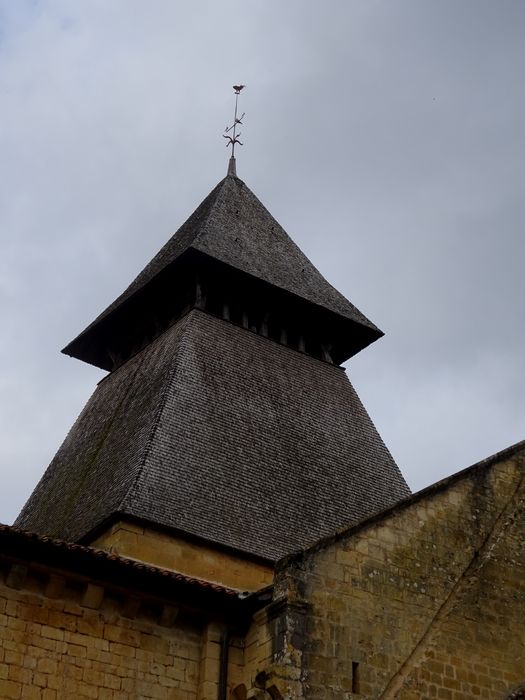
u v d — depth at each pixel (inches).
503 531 930.7
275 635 802.2
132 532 1063.6
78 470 1331.2
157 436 1181.7
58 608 806.5
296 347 1517.0
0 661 765.9
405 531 881.5
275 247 1594.5
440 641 845.2
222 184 1692.9
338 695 780.6
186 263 1435.8
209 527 1120.8
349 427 1428.4
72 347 1604.3
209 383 1312.7
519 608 898.1
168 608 847.7
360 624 818.2
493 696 844.0
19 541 774.5
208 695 829.2
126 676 815.7
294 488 1256.8
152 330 1514.5
